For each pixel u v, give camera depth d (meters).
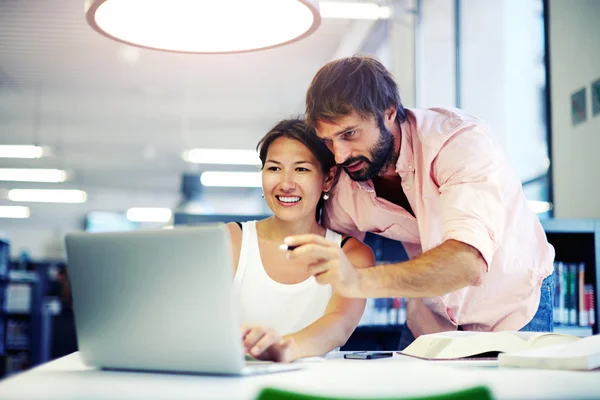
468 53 5.28
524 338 1.60
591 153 3.76
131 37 1.87
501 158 2.01
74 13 7.91
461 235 1.65
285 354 1.44
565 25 4.05
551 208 4.24
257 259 2.05
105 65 9.59
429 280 1.56
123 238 1.26
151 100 11.25
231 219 3.32
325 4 5.49
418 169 1.98
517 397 0.94
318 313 2.01
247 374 1.21
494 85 4.96
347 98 1.81
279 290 2.02
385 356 1.62
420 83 5.59
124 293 1.28
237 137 13.55
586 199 3.83
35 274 7.90
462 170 1.81
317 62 9.23
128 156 14.93
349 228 2.22
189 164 15.36
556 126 4.17
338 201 2.16
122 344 1.30
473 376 1.20
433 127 1.92
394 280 1.51
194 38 1.93
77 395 1.00
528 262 2.10
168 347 1.24
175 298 1.22
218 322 1.18
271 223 2.11
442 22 5.51
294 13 1.82
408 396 0.76
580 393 0.98
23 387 1.09
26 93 11.05
